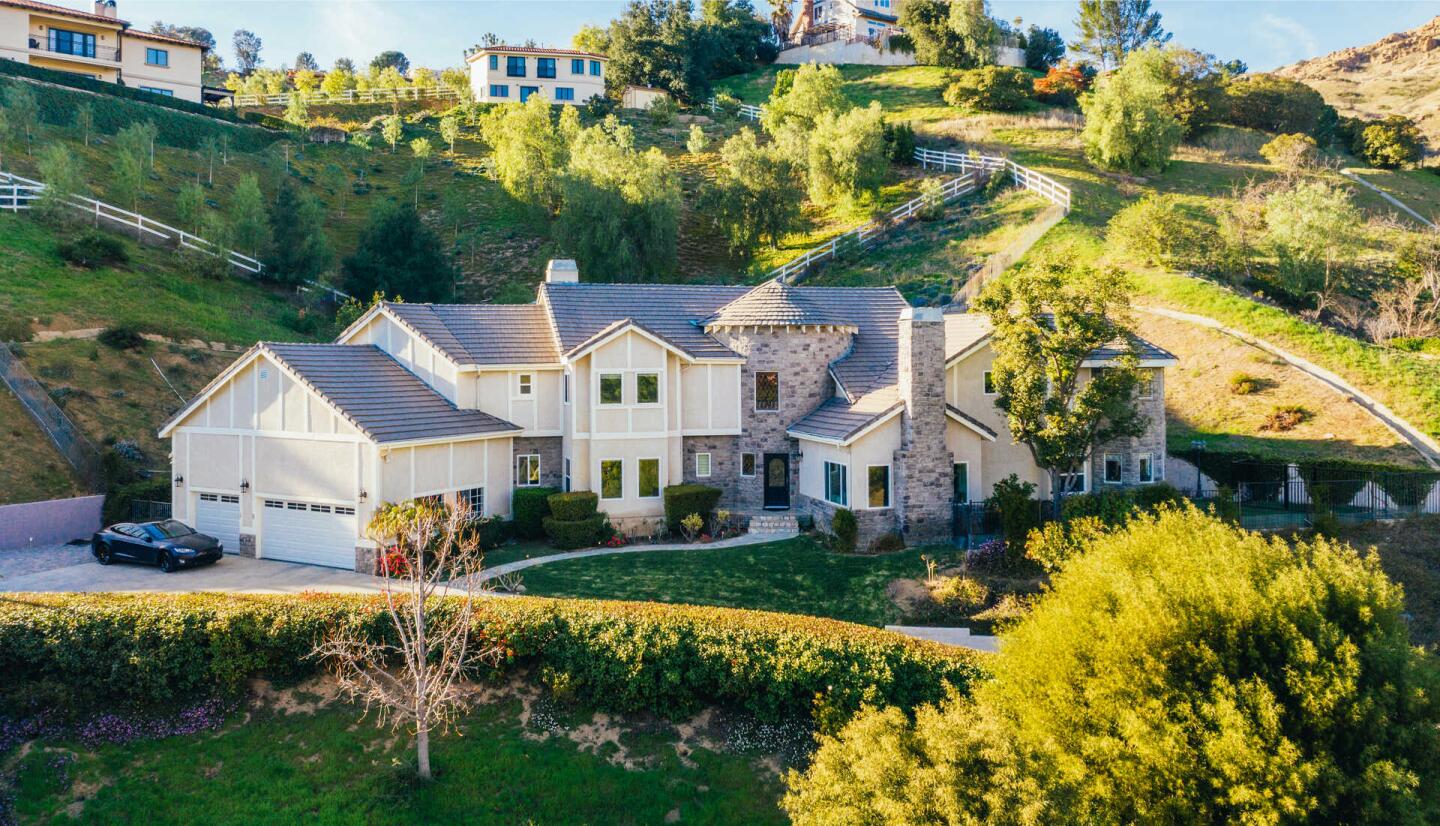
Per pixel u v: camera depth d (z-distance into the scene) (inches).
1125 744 536.4
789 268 2346.2
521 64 4013.3
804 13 5103.3
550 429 1342.3
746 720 726.5
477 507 1254.9
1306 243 1865.2
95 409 1488.7
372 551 1077.1
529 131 2940.5
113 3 3228.3
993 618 930.1
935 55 4387.3
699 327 1457.9
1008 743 488.7
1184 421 1547.7
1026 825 446.6
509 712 734.5
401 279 2252.7
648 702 733.3
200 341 1819.6
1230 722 519.5
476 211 3093.0
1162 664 548.1
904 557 1115.9
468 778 665.6
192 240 2255.2
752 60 4800.7
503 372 1314.0
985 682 640.4
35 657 727.1
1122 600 574.6
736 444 1401.3
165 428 1239.5
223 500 1210.0
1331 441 1387.8
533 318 1438.2
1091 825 482.3
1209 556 587.2
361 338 1395.2
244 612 751.7
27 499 1278.3
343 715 727.1
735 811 645.3
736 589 1016.2
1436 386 1480.1
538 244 2812.5
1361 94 5846.5
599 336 1272.1
